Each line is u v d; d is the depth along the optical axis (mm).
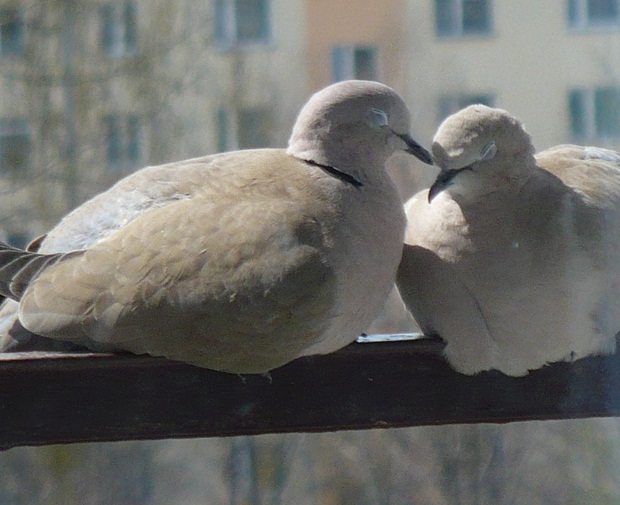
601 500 7883
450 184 6508
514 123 6539
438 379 6734
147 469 14258
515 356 6656
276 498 14016
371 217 6621
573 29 9133
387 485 12727
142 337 6430
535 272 6445
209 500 14203
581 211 6488
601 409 6707
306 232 6434
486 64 11508
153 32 15133
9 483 14055
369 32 12875
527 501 10438
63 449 14109
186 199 6770
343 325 6547
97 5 15586
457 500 11523
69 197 14273
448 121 6586
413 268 6746
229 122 14305
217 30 14578
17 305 6930
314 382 6680
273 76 14062
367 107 6730
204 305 6359
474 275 6531
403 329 8508
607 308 6520
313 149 6824
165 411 6570
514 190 6559
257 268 6352
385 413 6699
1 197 14102
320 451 13727
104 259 6578
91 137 14727
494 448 11016
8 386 6430
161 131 14648
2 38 15414
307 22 13633
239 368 6531
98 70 15289
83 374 6496
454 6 11969
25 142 14750
